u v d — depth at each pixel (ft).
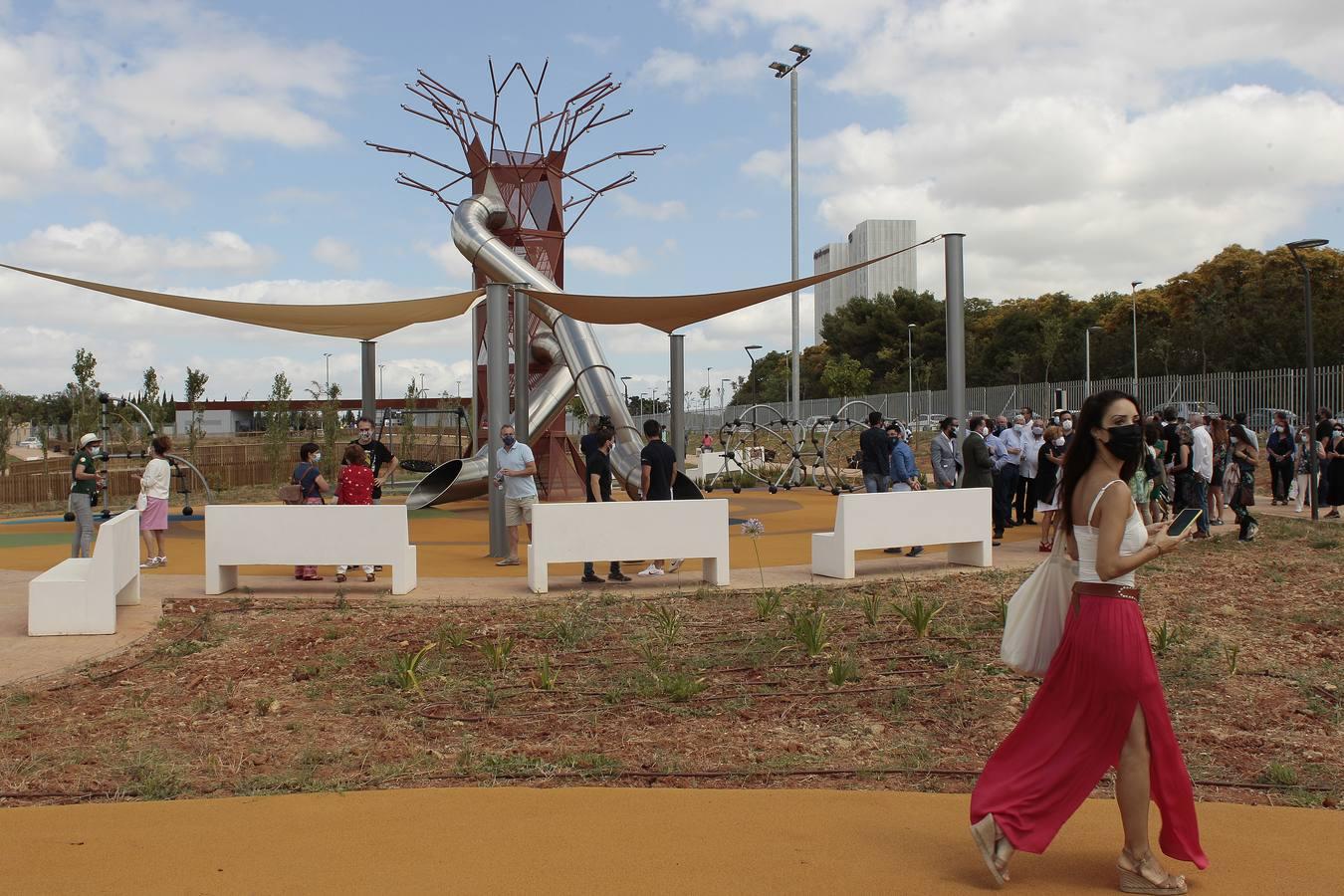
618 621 30.63
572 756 19.12
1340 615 30.68
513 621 30.66
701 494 55.83
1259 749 19.85
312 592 35.91
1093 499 12.57
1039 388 131.54
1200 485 47.55
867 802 16.34
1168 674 24.94
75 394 120.06
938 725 21.40
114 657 27.25
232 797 16.81
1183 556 42.39
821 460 90.84
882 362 265.54
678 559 36.11
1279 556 42.09
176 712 22.44
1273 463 67.05
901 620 30.27
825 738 20.54
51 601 29.63
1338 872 13.29
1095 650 12.40
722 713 22.13
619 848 14.16
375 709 22.54
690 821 15.35
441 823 15.31
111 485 90.17
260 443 131.44
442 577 39.47
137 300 52.95
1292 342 146.92
